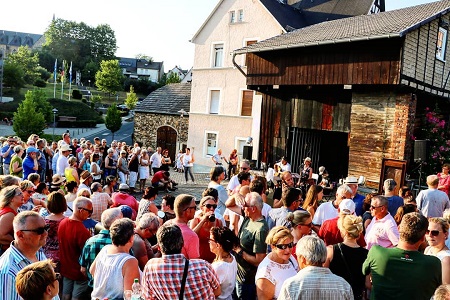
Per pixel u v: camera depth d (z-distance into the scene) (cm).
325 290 301
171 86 3303
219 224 521
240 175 701
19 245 346
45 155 1380
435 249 415
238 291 456
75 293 465
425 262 344
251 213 461
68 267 466
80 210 476
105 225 442
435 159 1469
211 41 2655
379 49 1394
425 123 1546
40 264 279
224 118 2581
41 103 5362
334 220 507
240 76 2498
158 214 604
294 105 1781
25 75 8219
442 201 730
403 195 754
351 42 1454
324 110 1670
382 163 1368
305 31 1912
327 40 1455
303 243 322
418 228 347
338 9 2736
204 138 2686
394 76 1353
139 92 9706
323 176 1468
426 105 1619
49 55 10312
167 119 3002
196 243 432
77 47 10800
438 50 1584
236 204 586
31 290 264
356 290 384
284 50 1714
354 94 1523
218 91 2647
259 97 2162
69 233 468
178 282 334
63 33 10750
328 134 1964
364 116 1495
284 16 2502
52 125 5447
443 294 254
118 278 370
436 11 1469
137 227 482
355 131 1520
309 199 612
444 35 1608
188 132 2778
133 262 378
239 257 457
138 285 354
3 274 326
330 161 1994
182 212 446
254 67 1845
